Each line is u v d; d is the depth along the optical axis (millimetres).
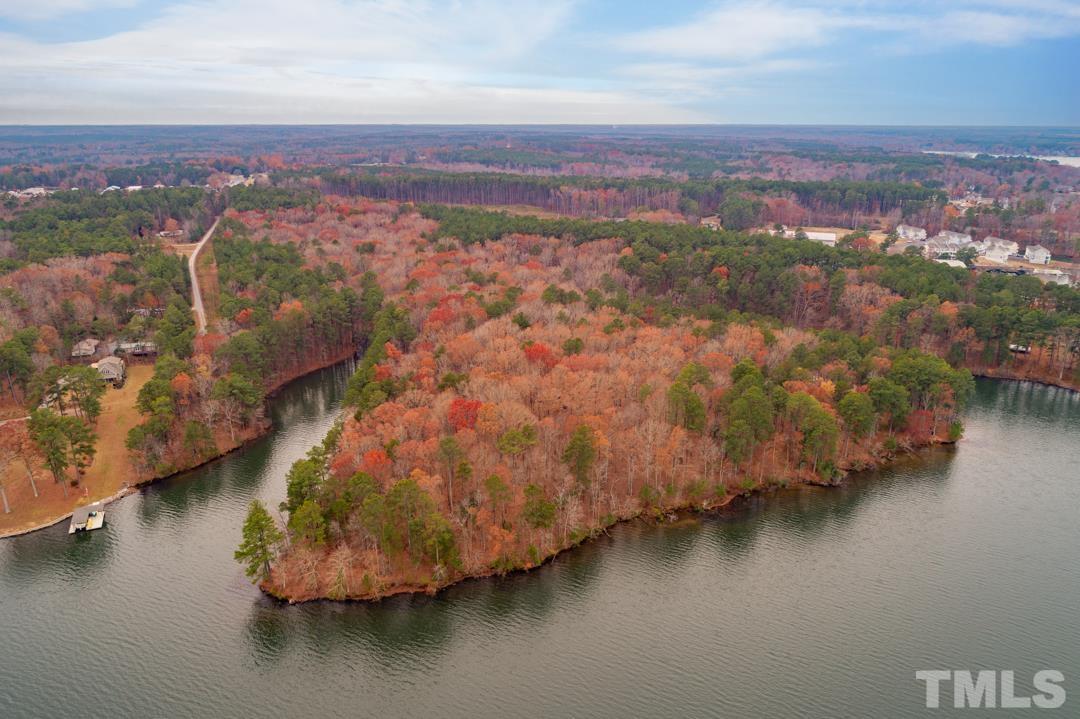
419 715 91938
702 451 144250
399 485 111938
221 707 93375
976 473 152375
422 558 115125
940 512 137875
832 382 162250
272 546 117500
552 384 149875
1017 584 116875
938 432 168375
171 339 192375
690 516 135125
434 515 112000
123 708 92938
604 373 157875
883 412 163500
